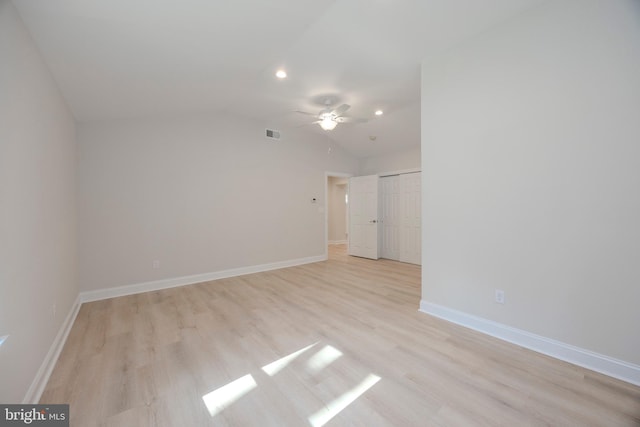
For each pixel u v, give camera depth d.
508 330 2.21
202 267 4.19
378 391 1.62
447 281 2.64
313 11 2.03
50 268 2.06
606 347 1.78
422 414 1.43
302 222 5.48
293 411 1.46
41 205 1.88
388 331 2.41
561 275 1.95
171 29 1.94
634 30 1.66
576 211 1.88
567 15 1.89
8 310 1.33
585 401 1.52
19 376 1.42
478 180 2.38
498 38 2.23
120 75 2.44
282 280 4.20
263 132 4.87
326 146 5.92
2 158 1.31
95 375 1.79
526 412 1.44
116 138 3.52
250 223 4.71
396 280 4.18
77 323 2.63
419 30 2.32
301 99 3.82
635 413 1.43
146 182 3.72
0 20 1.30
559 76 1.93
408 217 5.68
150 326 2.55
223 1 1.75
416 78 3.19
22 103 1.57
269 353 2.05
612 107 1.74
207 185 4.23
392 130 4.99
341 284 3.96
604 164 1.77
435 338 2.27
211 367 1.88
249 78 3.12
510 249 2.20
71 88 2.47
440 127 2.64
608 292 1.77
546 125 2.00
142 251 3.69
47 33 1.71
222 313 2.86
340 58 2.75
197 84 3.03
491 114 2.29
